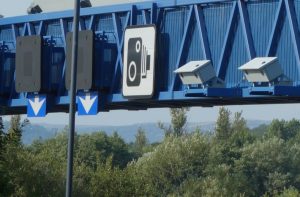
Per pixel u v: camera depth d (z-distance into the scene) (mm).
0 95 45125
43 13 43469
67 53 41625
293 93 35125
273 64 35125
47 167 55719
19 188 51969
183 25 39031
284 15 35969
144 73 38969
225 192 100688
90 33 40688
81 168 65500
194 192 99438
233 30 37438
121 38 40969
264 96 35812
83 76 40750
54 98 43094
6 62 45156
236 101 38250
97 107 40969
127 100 40094
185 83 37438
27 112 43500
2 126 35469
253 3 36875
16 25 44875
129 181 65688
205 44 38094
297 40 35594
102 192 64500
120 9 40656
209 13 38281
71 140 28297
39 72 42500
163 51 39469
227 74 37562
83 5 42500
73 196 60281
